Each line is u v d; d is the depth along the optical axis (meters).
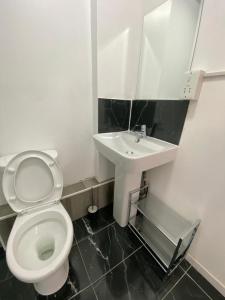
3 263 1.10
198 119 0.92
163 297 0.96
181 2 0.93
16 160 0.97
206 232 1.01
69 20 1.01
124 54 1.23
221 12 0.73
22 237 0.94
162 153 1.00
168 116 1.11
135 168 0.94
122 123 1.47
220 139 0.83
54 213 1.05
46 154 1.05
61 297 0.94
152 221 1.27
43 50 0.99
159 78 1.16
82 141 1.38
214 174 0.90
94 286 1.00
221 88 0.78
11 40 0.89
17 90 0.99
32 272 0.70
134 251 1.21
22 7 0.86
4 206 1.15
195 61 0.89
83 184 1.48
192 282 1.04
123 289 0.99
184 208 1.14
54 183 1.09
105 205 1.64
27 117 1.07
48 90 1.09
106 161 1.48
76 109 1.25
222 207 0.89
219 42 0.76
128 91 1.38
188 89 0.88
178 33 0.98
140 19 1.21
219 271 0.98
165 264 1.08
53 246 1.03
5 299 0.93
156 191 1.37
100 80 1.20
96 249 1.22
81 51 1.12
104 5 1.02
